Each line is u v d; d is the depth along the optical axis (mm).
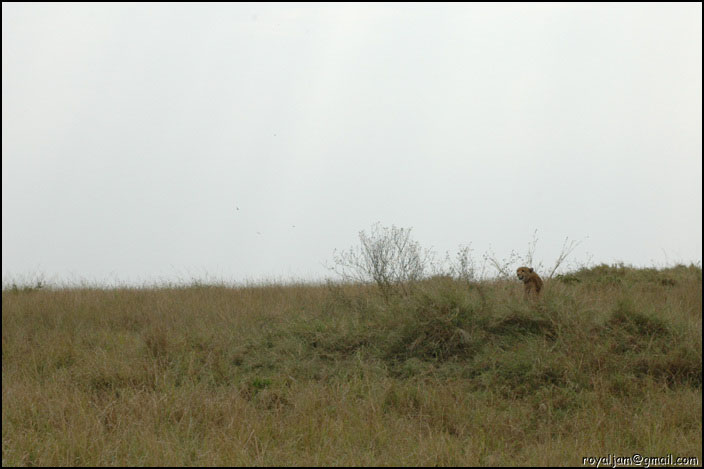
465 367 11930
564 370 11383
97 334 15602
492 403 10375
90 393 10898
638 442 8812
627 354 12133
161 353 13102
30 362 13188
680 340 12633
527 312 13312
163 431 8906
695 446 8453
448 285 14242
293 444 8500
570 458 8148
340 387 10953
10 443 8438
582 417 9727
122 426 9055
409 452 8219
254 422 9039
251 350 13477
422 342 12766
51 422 9289
